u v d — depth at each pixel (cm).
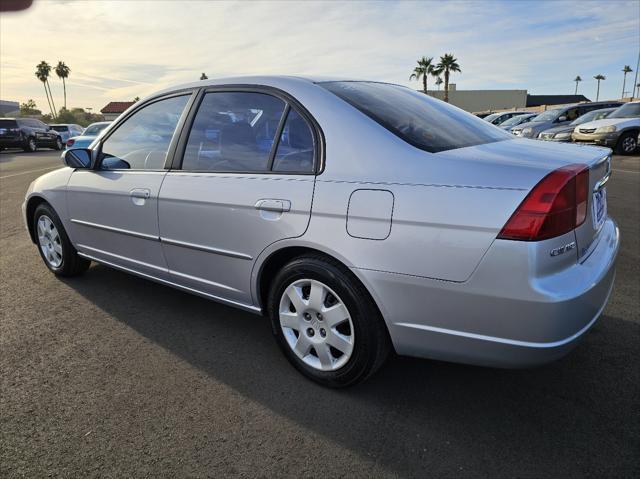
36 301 365
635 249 462
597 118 1517
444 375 260
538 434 213
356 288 221
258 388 251
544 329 185
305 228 229
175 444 211
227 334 311
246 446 209
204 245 279
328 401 239
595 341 288
